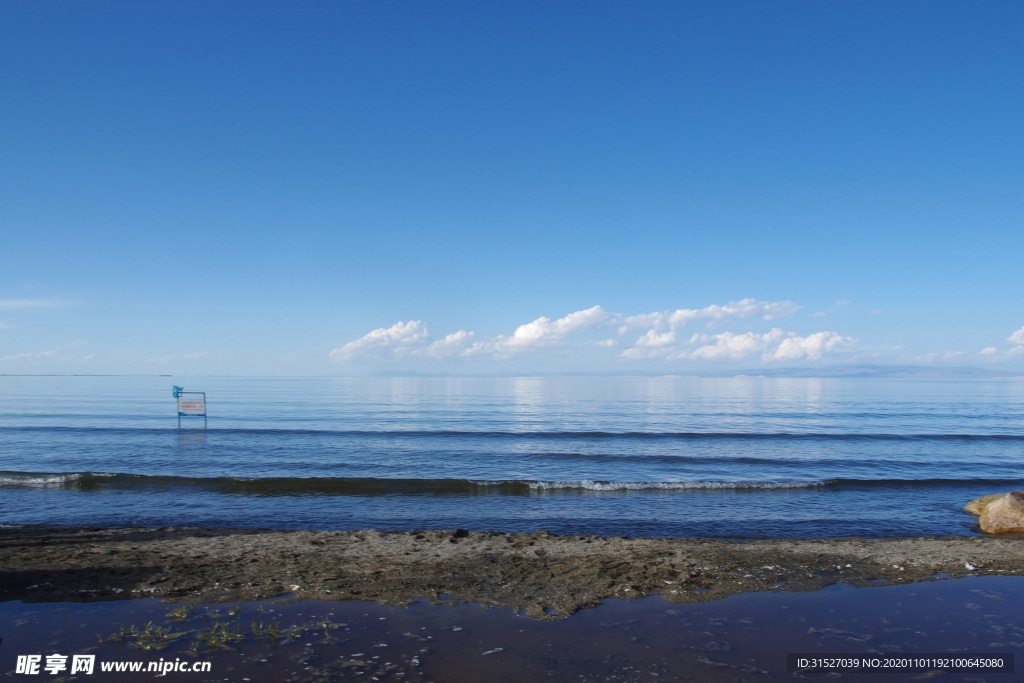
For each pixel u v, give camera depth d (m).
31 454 21.88
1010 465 21.62
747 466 21.08
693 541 10.39
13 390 97.06
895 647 5.94
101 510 13.25
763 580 8.05
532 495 15.52
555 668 5.34
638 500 14.98
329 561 8.69
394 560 8.80
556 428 36.12
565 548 9.71
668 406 62.47
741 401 74.06
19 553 8.90
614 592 7.48
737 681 5.16
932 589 7.75
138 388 109.94
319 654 5.54
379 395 85.19
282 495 15.12
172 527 11.23
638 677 5.19
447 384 162.62
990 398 83.56
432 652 5.64
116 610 6.63
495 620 6.49
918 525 12.73
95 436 27.97
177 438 27.44
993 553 9.59
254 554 9.03
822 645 5.95
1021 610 7.01
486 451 24.39
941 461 22.50
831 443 28.52
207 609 6.69
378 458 21.92
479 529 12.05
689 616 6.70
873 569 8.62
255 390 103.75
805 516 13.41
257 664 5.32
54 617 6.39
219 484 16.33
